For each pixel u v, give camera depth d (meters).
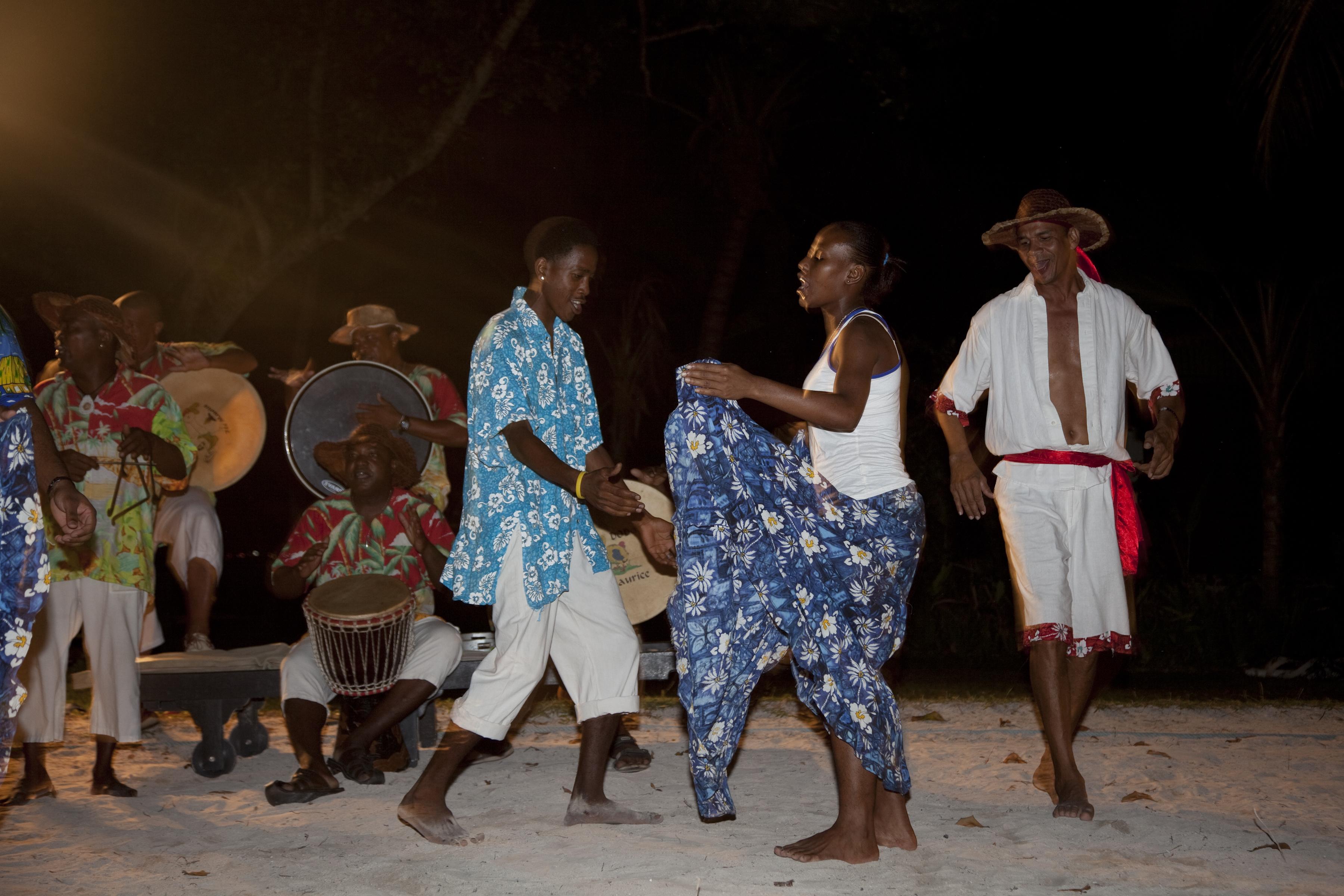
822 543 3.77
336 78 12.27
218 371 7.00
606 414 17.41
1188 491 15.51
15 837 4.16
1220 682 9.54
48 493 3.44
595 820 4.24
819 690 3.76
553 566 4.08
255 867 3.76
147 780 5.12
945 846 3.92
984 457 6.63
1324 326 11.69
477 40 12.30
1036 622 4.48
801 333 17.70
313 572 5.46
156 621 5.50
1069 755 4.42
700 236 17.45
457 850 3.92
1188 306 11.88
